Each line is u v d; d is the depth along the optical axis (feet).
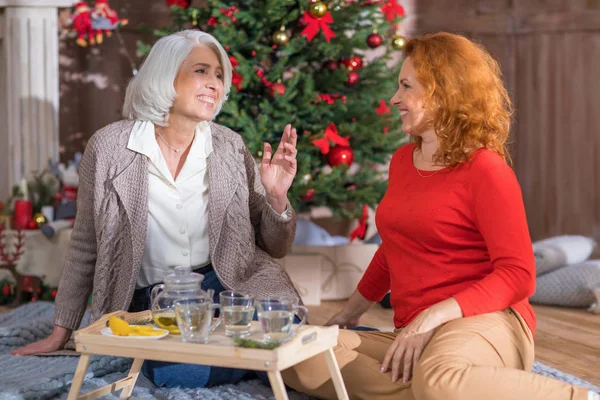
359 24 13.48
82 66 16.25
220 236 8.21
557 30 18.56
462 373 5.94
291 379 7.25
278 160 8.02
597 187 18.43
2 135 15.78
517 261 6.40
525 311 6.80
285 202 8.13
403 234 6.98
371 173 13.92
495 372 5.91
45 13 15.05
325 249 13.79
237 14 12.22
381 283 7.73
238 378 8.01
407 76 6.95
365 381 6.72
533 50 18.83
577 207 18.63
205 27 12.95
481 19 18.74
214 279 8.34
